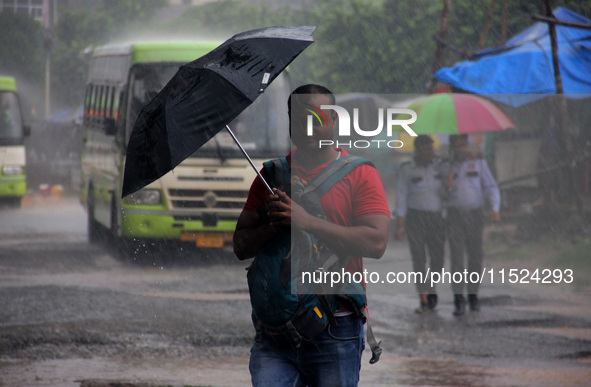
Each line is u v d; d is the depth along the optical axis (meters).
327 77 89.81
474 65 43.25
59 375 19.47
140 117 10.70
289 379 10.60
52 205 81.19
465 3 73.56
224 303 28.75
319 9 121.12
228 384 18.78
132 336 23.53
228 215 38.53
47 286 31.83
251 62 10.59
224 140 38.72
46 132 132.50
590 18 61.91
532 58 42.44
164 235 38.25
